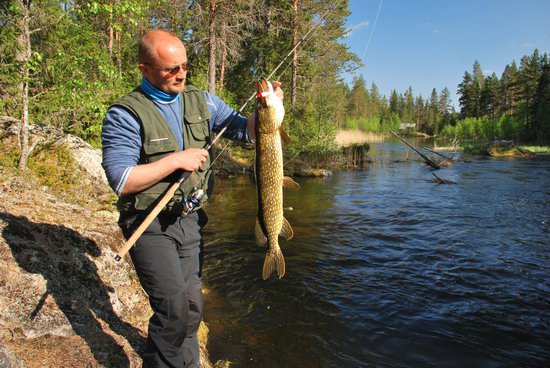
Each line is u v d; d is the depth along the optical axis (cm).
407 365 442
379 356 459
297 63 2647
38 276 345
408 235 953
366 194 1547
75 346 307
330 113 2716
